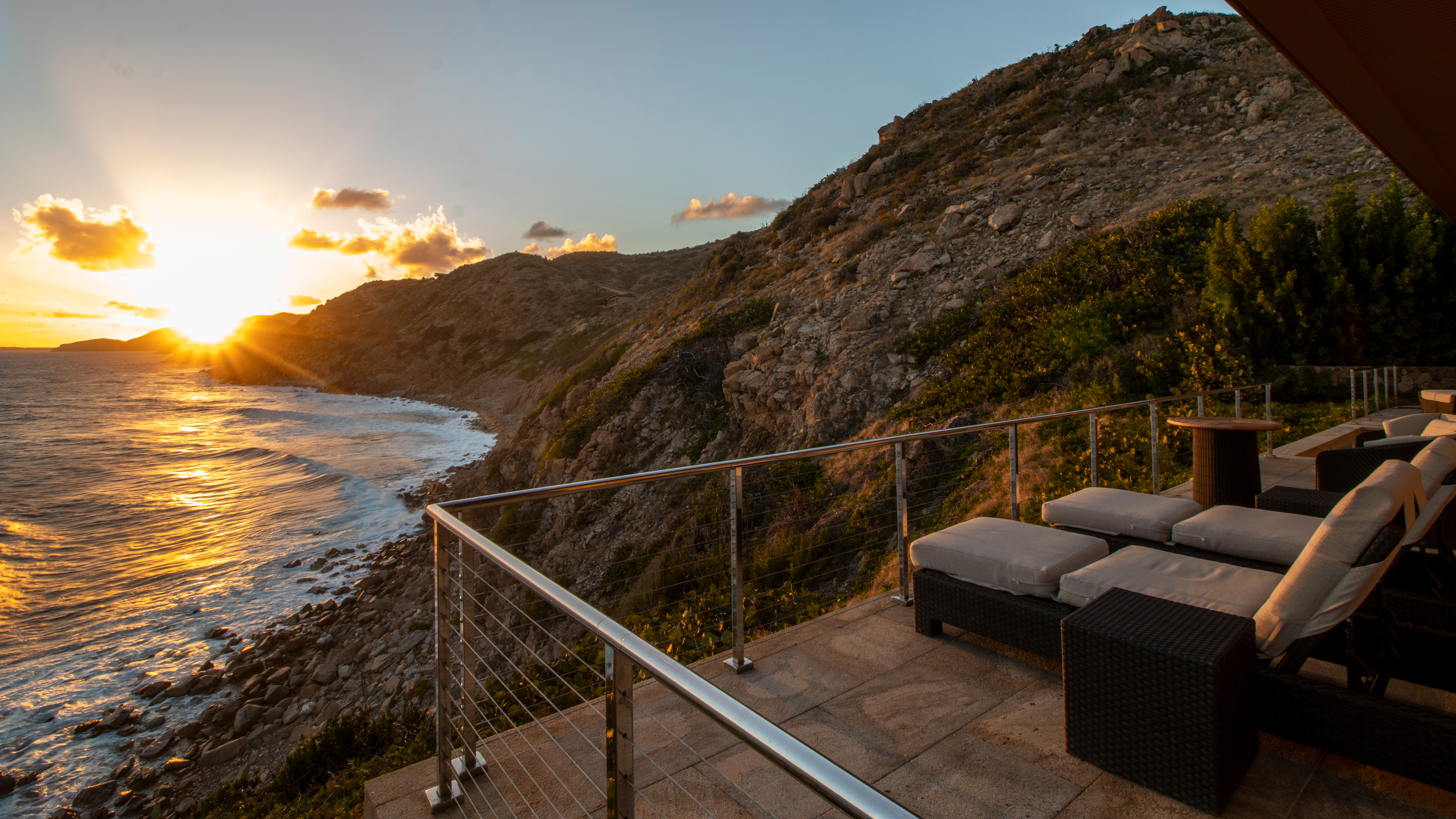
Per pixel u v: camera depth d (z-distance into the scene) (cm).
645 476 301
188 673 1223
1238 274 1303
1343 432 929
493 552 201
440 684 254
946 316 1582
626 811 145
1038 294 1479
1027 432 1050
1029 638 288
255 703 1122
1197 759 204
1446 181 392
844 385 1502
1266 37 241
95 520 2283
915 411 1338
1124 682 220
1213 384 1116
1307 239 1295
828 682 305
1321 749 206
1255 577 262
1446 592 275
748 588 786
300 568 1761
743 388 1695
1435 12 221
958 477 1006
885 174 2822
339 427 4609
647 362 1934
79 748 1011
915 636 347
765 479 1226
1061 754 241
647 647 125
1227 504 509
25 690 1157
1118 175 1989
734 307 2217
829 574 839
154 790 929
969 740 255
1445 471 244
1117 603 245
